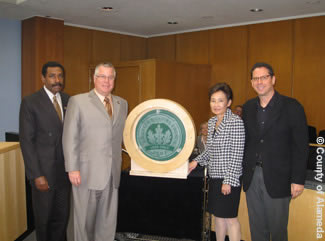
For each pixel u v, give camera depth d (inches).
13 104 258.4
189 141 83.9
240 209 114.3
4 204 109.5
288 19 240.4
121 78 260.8
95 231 94.2
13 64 255.9
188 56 294.7
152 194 100.7
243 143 86.7
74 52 271.7
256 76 85.0
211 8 216.5
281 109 84.7
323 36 227.8
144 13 231.1
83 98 88.4
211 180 90.7
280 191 84.6
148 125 85.8
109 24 270.8
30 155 90.9
